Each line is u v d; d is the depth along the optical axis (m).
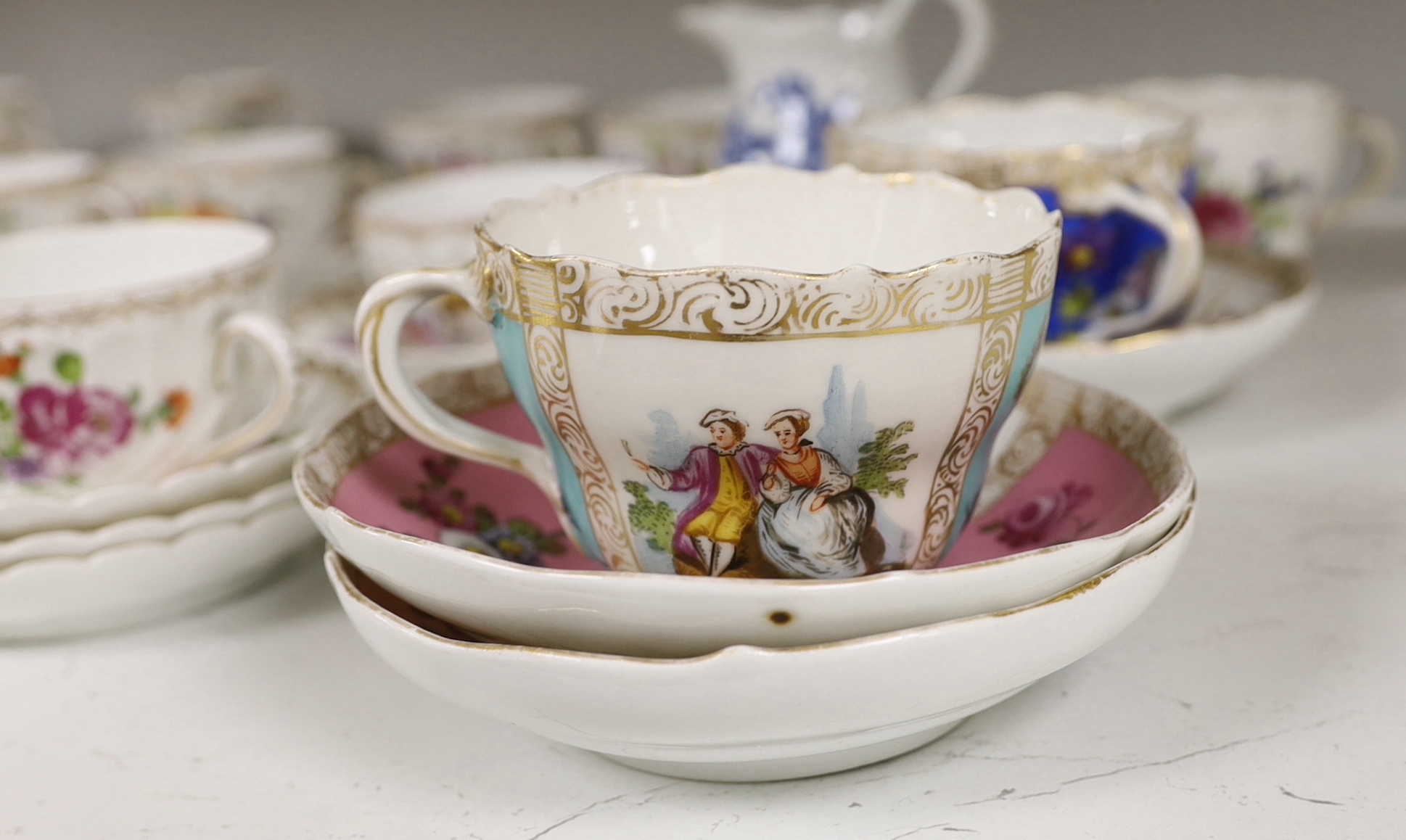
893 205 0.49
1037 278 0.39
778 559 0.41
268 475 0.54
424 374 0.54
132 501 0.50
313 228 1.02
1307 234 0.88
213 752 0.45
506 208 0.46
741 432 0.39
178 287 0.56
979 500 0.51
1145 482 0.45
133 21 1.25
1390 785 0.39
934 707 0.35
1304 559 0.54
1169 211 0.61
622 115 1.02
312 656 0.52
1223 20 1.06
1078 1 1.08
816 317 0.37
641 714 0.34
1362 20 1.04
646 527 0.42
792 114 0.83
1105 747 0.42
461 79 1.23
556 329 0.39
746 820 0.40
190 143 1.11
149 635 0.54
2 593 0.49
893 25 0.83
